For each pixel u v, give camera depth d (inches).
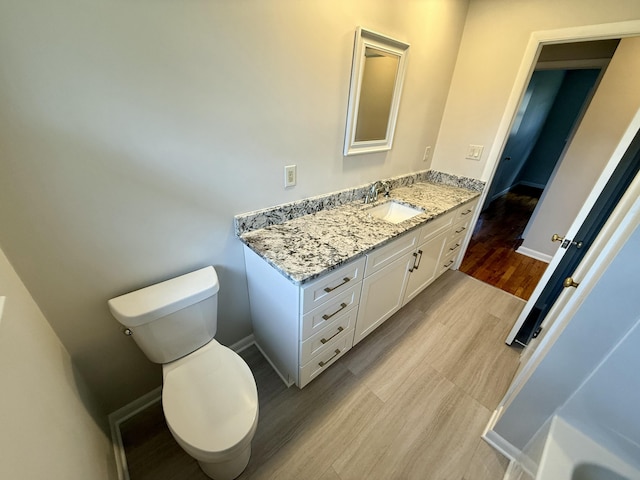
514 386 52.2
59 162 32.3
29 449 20.9
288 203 59.5
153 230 42.8
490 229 140.7
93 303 40.7
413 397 57.6
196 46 37.3
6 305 25.9
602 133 89.0
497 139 82.0
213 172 45.7
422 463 47.0
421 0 62.7
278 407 55.0
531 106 158.1
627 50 78.4
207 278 47.3
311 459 47.1
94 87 31.9
